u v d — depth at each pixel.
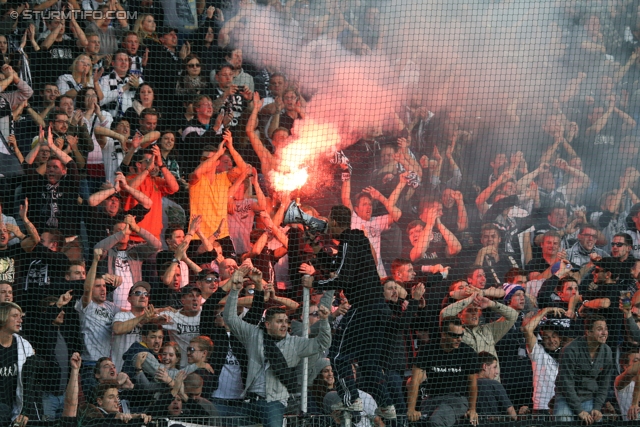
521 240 35.38
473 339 29.39
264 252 32.22
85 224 30.55
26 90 32.72
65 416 26.59
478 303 29.62
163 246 31.81
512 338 29.88
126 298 29.84
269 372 27.05
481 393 28.88
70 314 28.05
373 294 28.53
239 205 33.47
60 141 32.06
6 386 26.44
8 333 26.75
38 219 30.36
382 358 28.08
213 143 33.91
